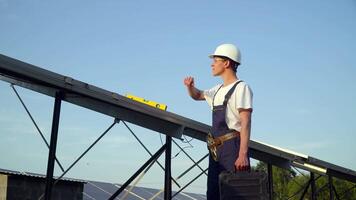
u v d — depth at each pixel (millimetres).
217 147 4066
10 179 12008
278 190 38125
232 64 4227
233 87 4086
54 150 5262
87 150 6035
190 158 7473
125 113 6305
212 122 4191
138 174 6305
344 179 13758
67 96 5531
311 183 12242
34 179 12586
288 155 9688
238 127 4059
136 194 15422
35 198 12516
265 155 9758
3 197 11852
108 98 5695
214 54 4254
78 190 13758
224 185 3633
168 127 6668
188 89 4402
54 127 5312
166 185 6598
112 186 15891
